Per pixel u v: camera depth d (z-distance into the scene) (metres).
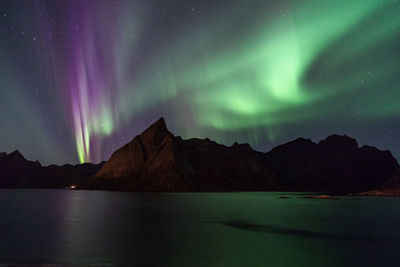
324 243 20.78
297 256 16.92
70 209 47.06
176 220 33.25
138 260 15.82
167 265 14.91
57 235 23.53
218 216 37.28
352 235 24.02
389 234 24.55
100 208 48.72
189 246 19.52
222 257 16.56
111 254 17.17
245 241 21.41
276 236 23.47
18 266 14.69
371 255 17.28
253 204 59.81
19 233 24.47
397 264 15.31
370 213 41.91
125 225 29.20
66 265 14.87
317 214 40.31
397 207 52.78
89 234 24.02
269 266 14.83
